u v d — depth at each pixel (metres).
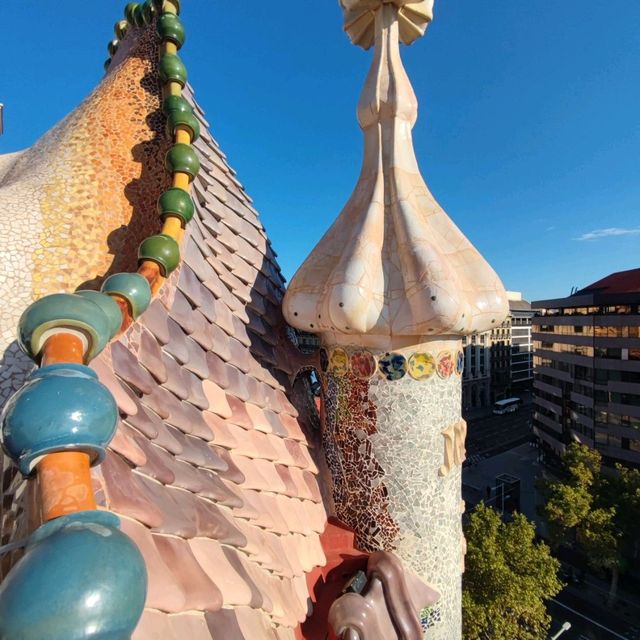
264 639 3.34
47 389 1.89
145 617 2.42
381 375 5.33
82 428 1.84
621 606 31.45
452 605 5.45
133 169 5.66
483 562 19.06
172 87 5.80
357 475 5.47
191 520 3.16
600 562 30.16
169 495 3.19
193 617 2.79
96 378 2.13
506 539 20.61
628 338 46.22
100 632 1.30
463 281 5.47
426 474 5.30
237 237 6.89
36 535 1.53
